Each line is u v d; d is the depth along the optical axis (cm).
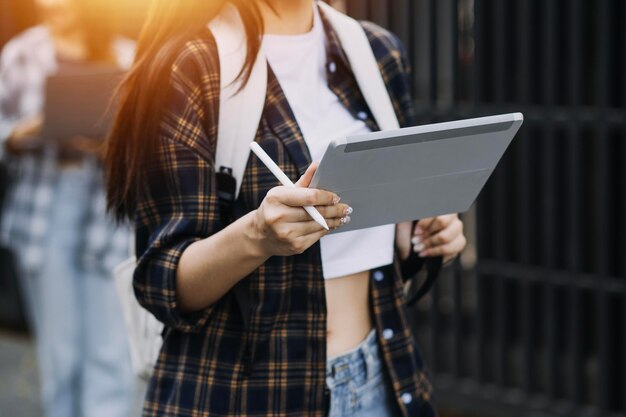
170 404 219
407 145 190
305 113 223
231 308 218
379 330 230
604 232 434
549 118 442
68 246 457
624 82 433
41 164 456
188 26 216
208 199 212
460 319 484
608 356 442
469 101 495
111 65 461
